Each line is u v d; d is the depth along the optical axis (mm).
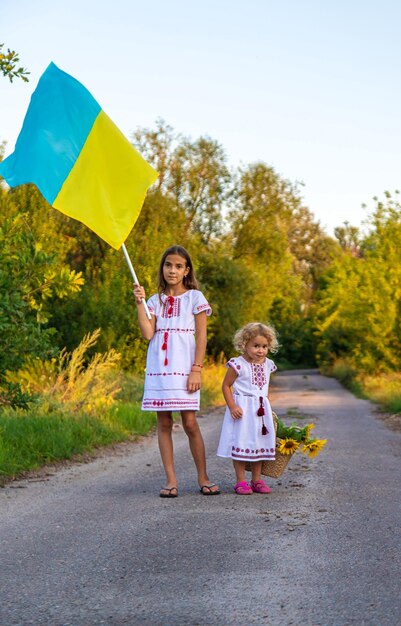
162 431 6441
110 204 6512
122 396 17016
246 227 42438
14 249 8836
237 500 6086
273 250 43375
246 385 6438
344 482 7004
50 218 24000
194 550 4527
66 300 23094
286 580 3916
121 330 23234
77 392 12367
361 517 5402
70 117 6629
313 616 3395
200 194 40812
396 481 7082
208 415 17359
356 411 19047
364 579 3914
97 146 6574
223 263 38062
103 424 11000
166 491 6273
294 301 83312
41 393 12055
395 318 31781
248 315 40000
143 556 4418
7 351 8789
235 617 3400
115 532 5012
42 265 8820
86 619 3420
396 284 31703
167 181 39844
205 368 28875
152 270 24203
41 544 4754
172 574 4059
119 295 23594
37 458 8422
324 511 5617
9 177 6648
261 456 6336
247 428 6367
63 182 6488
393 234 32062
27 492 6645
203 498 6191
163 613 3473
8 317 8641
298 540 4734
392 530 4992
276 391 35156
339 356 57344
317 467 8031
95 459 8906
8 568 4242
